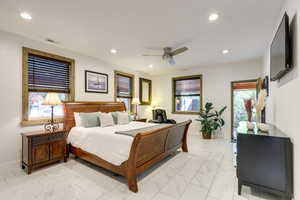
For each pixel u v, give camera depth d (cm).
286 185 181
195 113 580
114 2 203
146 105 662
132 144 220
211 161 323
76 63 403
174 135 338
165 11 223
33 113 332
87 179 248
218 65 531
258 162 197
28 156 264
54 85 364
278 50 206
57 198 199
